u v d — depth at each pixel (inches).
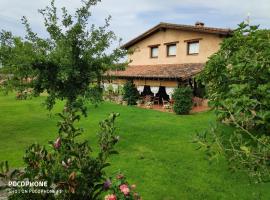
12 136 511.8
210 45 933.2
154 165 365.7
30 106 901.8
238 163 150.0
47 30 431.2
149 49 1172.5
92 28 441.1
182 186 303.9
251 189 300.5
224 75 196.2
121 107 904.9
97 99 437.1
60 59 398.3
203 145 158.7
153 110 861.2
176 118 716.7
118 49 452.4
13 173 132.2
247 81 162.2
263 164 140.7
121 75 1060.5
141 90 1005.8
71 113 165.3
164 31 1097.4
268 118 152.6
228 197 281.0
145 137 510.9
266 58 156.1
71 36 413.4
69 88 415.2
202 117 725.9
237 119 157.2
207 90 257.4
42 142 470.0
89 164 148.3
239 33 219.9
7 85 394.3
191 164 371.9
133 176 327.0
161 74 904.3
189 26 964.0
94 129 571.2
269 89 147.6
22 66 374.9
